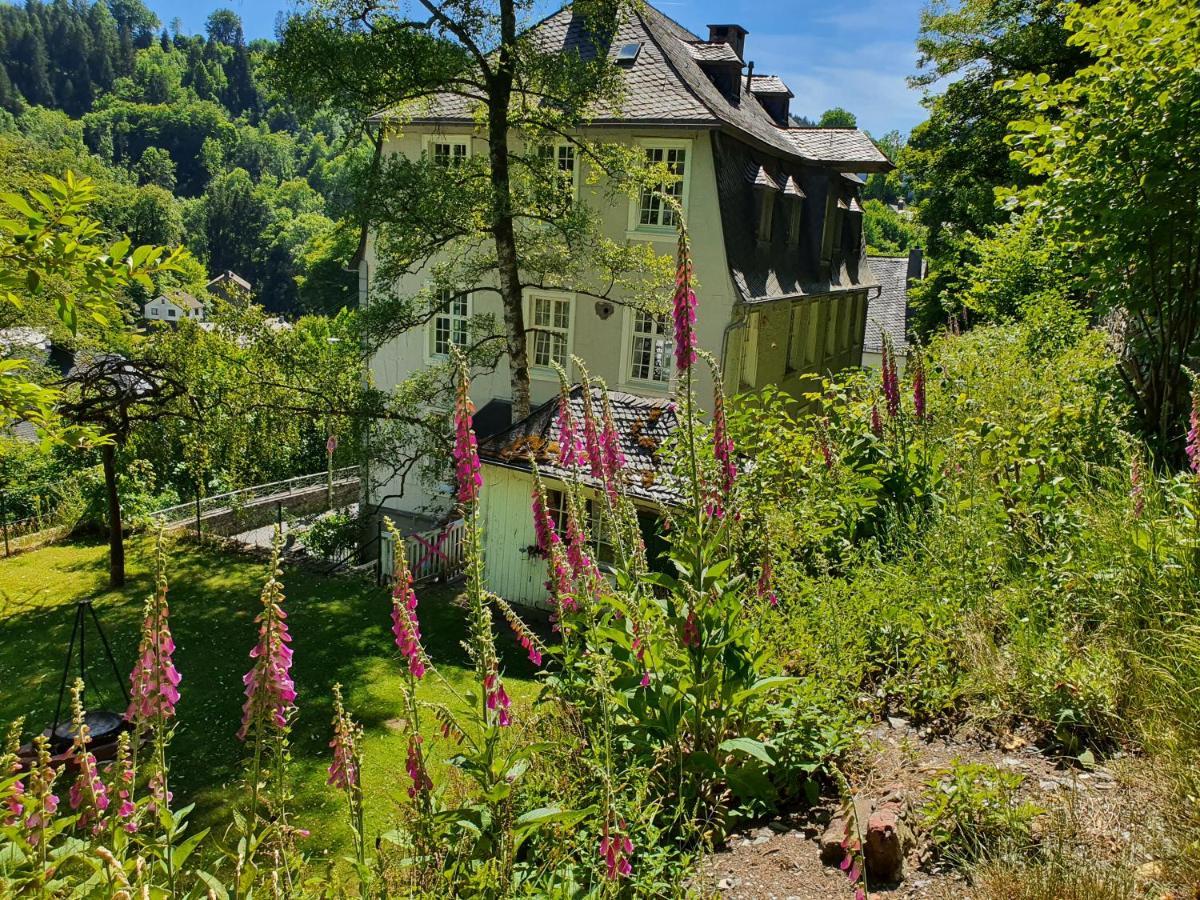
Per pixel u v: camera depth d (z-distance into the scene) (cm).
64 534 2031
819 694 450
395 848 414
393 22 1458
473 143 1983
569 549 438
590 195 1862
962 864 335
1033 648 481
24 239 503
